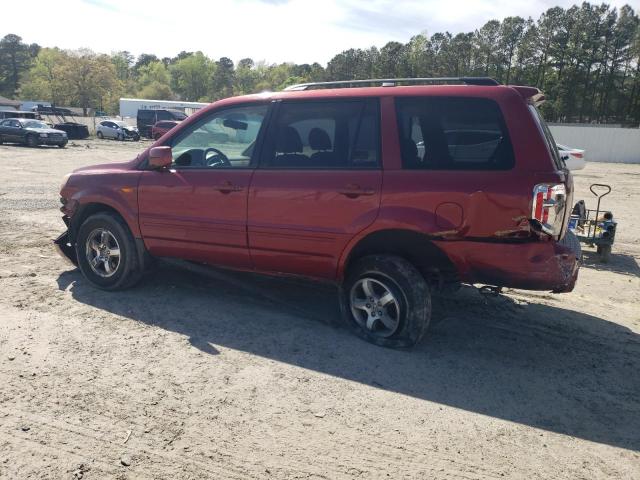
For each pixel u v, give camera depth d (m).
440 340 4.52
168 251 5.11
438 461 2.89
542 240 3.77
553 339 4.68
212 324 4.66
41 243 7.36
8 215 9.39
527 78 88.00
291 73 141.88
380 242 4.16
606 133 39.69
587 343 4.63
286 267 4.61
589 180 22.53
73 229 5.58
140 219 5.11
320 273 4.47
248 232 4.61
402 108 4.16
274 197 4.44
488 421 3.31
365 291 4.34
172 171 4.98
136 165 5.26
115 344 4.17
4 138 29.81
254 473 2.74
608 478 2.82
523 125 3.80
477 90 3.96
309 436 3.07
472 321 5.00
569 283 3.89
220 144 4.84
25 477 2.64
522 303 5.63
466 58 90.06
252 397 3.47
